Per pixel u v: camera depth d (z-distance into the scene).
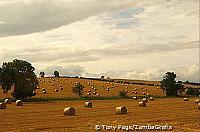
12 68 68.94
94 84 116.50
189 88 98.56
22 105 55.25
